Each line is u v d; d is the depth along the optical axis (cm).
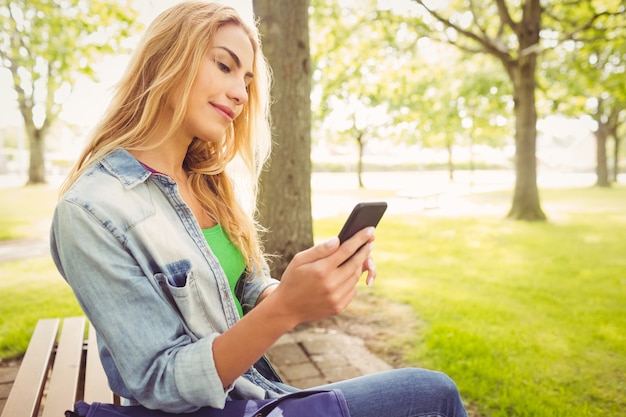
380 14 1191
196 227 117
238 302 139
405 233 988
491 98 1675
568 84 1519
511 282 579
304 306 90
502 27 1232
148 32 120
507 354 356
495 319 438
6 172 3391
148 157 123
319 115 1714
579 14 1255
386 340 389
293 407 105
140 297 96
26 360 211
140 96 117
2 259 714
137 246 103
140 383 93
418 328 418
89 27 1015
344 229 94
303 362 347
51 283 563
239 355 92
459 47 1280
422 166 5366
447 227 1084
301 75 432
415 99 1777
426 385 117
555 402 285
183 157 133
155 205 111
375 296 516
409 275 616
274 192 434
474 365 333
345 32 1145
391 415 113
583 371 332
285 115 429
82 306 97
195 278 111
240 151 150
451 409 117
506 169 5675
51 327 260
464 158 5606
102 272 95
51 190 1922
